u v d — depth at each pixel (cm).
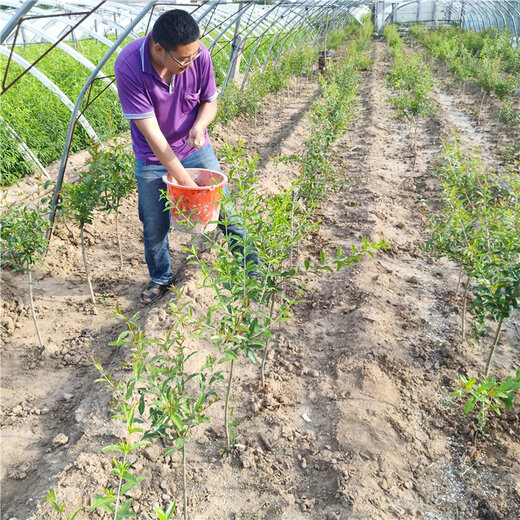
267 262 301
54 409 373
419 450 331
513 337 441
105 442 327
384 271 549
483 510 292
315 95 1639
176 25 330
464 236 403
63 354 429
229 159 326
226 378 397
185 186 354
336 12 3042
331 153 686
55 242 591
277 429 349
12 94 1027
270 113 1377
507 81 1206
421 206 734
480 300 339
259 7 2169
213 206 362
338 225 668
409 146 1031
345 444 329
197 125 414
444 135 1078
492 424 347
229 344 321
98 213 671
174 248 614
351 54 2045
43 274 539
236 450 331
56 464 318
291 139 1039
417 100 1027
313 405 370
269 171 820
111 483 305
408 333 445
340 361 404
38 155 895
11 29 425
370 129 1130
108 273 552
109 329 461
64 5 948
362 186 800
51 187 753
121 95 373
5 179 772
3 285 503
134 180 517
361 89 1675
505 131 1091
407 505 294
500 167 861
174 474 316
